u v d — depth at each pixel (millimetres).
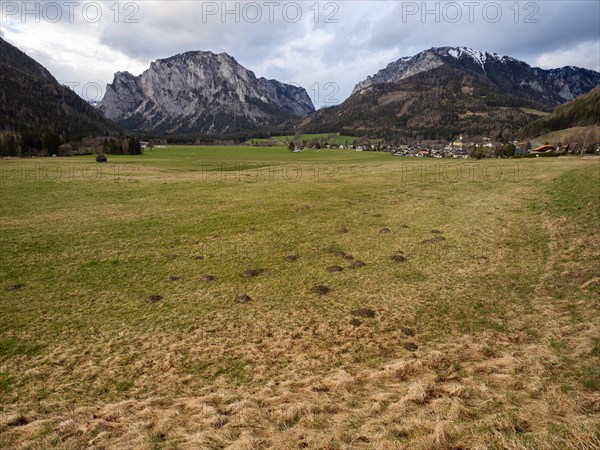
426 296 16328
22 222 29438
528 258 20156
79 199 38812
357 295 16750
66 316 15086
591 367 9617
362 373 10914
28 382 10992
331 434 7742
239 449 7477
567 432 6840
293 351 12422
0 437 8500
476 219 28891
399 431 7648
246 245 24281
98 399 10195
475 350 11719
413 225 28219
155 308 15820
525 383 9352
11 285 17984
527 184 41906
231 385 10641
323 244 24328
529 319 13508
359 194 40844
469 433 7227
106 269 20328
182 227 28562
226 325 14312
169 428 8547
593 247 19453
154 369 11570
